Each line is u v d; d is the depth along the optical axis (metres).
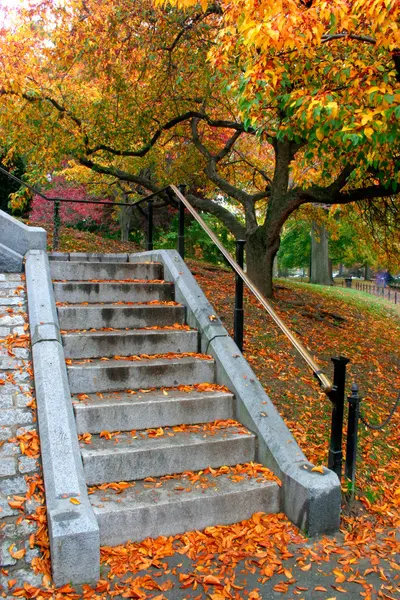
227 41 5.66
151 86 9.94
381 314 15.12
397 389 7.39
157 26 8.80
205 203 10.73
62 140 9.54
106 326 5.07
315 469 3.75
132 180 10.94
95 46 8.98
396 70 5.59
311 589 3.03
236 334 4.95
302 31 4.82
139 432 3.99
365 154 6.26
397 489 4.58
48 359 4.05
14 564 2.81
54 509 2.96
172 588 2.92
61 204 17.78
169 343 4.99
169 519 3.36
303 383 6.15
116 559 3.09
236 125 9.99
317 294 14.16
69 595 2.74
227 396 4.40
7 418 3.63
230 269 13.45
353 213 12.94
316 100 5.12
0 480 3.19
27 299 5.04
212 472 3.82
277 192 9.55
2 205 13.55
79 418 3.82
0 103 9.20
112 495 3.40
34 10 9.01
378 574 3.26
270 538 3.50
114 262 6.55
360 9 5.05
